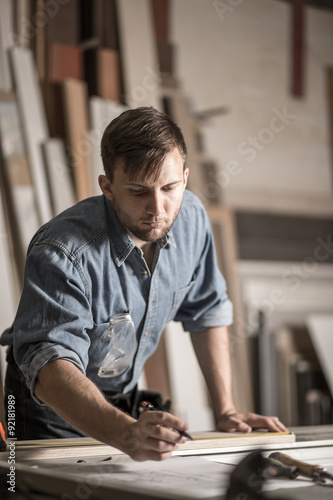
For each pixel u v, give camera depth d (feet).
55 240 4.07
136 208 3.87
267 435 4.59
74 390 3.53
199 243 5.02
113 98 10.54
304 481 3.31
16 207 9.08
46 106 9.86
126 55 10.74
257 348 11.46
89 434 3.41
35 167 9.37
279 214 12.40
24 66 9.56
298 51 13.02
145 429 3.23
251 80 12.34
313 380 11.97
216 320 5.24
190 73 11.65
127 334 4.52
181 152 3.90
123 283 4.41
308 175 12.85
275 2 12.85
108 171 3.94
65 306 3.93
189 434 4.60
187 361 10.25
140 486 2.91
